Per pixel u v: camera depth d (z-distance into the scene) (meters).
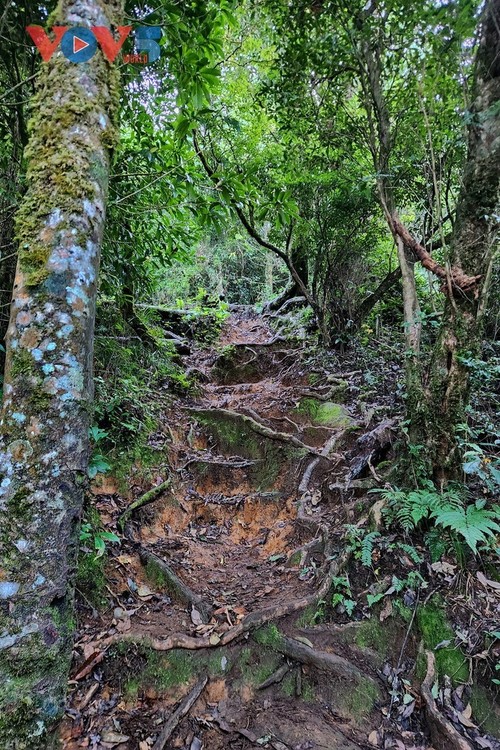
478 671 2.31
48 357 1.46
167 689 2.31
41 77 1.60
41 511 1.40
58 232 1.50
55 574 1.41
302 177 5.06
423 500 2.81
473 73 2.66
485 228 2.77
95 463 2.81
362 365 5.79
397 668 2.44
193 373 6.65
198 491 4.36
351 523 3.23
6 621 1.33
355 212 5.45
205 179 4.15
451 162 3.33
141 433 4.18
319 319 6.71
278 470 4.43
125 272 4.51
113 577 2.89
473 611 2.50
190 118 3.16
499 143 2.63
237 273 14.70
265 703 2.33
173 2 2.57
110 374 4.44
